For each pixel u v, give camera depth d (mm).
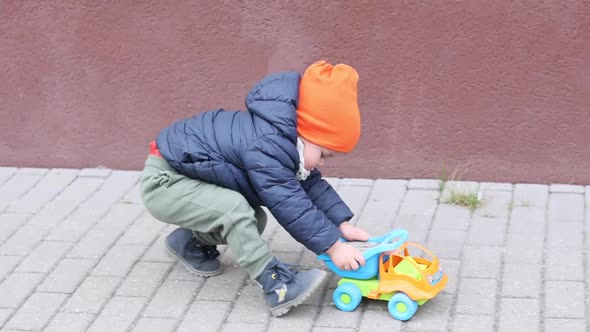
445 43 4309
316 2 4344
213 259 3771
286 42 4406
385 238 3564
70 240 4020
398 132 4426
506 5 4238
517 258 3799
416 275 3465
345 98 3410
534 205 4191
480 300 3553
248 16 4398
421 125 4406
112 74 4527
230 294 3650
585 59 4250
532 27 4246
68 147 4617
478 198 4238
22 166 4641
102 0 4449
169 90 4520
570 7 4207
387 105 4402
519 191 4316
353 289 3490
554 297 3549
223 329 3451
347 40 4363
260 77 4461
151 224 4133
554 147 4352
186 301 3611
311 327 3449
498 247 3881
